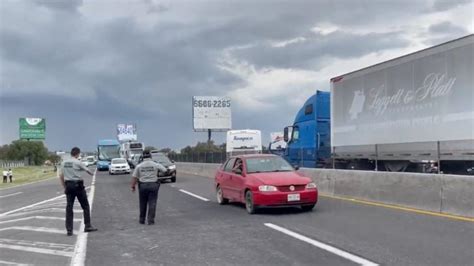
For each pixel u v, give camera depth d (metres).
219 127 68.81
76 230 12.80
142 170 13.36
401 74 16.98
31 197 25.75
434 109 15.37
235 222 12.78
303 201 13.67
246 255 8.76
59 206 19.16
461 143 14.28
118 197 22.41
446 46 14.85
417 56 16.14
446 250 8.35
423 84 15.88
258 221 12.69
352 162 20.58
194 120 68.12
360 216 12.65
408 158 16.66
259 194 13.70
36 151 154.12
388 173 15.07
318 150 23.77
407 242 9.12
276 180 13.78
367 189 16.08
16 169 94.69
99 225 13.50
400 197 14.34
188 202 18.66
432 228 10.43
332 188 18.27
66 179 12.17
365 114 19.12
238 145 41.03
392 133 17.48
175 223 13.22
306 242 9.59
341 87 20.91
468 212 11.80
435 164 15.74
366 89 19.08
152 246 10.11
